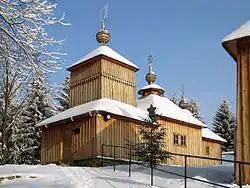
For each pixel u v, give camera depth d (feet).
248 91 41.32
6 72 32.73
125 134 75.61
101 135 70.85
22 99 85.92
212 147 107.24
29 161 101.14
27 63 30.83
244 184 39.32
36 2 29.86
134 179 41.04
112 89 83.25
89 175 43.14
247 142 40.22
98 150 69.56
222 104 171.63
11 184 37.19
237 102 41.73
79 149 72.74
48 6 30.50
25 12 29.81
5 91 69.72
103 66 82.89
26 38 30.01
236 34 42.60
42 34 30.50
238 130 40.96
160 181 40.27
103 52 83.25
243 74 41.98
